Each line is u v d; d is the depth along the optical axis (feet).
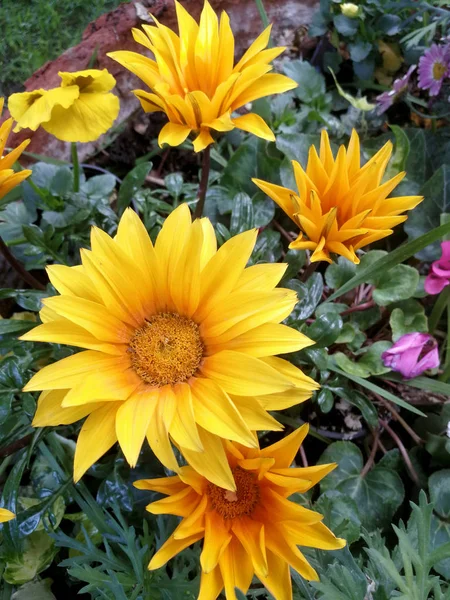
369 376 0.79
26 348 0.68
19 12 1.22
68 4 1.22
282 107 1.04
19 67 1.17
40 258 0.85
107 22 1.00
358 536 0.65
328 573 0.53
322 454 0.75
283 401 0.50
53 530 0.62
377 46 1.08
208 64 0.61
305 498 0.68
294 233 0.95
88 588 0.53
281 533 0.51
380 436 0.81
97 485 0.75
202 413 0.46
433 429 0.76
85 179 0.98
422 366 0.71
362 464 0.75
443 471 0.71
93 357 0.51
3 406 0.61
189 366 0.52
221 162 0.97
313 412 0.81
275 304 0.49
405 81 0.93
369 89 1.15
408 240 0.87
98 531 0.64
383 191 0.59
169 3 1.01
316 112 1.00
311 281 0.70
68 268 0.51
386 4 1.01
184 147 0.99
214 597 0.49
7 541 0.61
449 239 0.83
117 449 0.75
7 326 0.69
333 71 1.13
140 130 1.07
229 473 0.46
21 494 0.75
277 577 0.51
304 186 0.59
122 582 0.56
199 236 0.48
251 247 0.49
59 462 0.73
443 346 0.82
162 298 0.54
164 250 0.52
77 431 0.70
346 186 0.59
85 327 0.49
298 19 1.12
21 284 0.91
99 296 0.52
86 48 0.98
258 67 0.61
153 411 0.48
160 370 0.51
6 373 0.62
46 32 1.20
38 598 0.67
